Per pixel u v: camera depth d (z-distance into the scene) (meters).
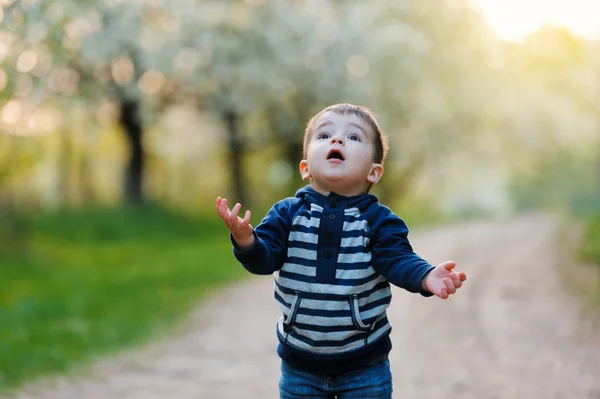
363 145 3.26
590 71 38.59
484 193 47.47
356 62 27.27
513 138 35.72
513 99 34.88
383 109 28.95
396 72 27.62
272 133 30.33
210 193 37.31
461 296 12.08
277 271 3.23
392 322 9.80
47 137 25.77
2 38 12.26
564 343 8.40
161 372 7.09
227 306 11.16
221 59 24.58
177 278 14.12
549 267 15.84
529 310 10.66
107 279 13.91
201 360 7.61
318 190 3.30
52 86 20.55
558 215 40.72
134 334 8.92
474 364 7.38
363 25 27.02
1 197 16.95
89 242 20.16
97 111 25.58
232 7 24.91
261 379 6.82
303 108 28.61
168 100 26.80
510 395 6.20
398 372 7.04
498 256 18.41
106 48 20.97
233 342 8.53
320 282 3.12
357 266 3.12
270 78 25.09
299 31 25.61
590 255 16.72
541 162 41.25
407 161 33.72
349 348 3.16
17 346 7.98
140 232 22.33
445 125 32.56
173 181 37.00
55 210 22.22
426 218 34.59
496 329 9.28
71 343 8.30
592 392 6.27
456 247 20.84
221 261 16.94
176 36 23.59
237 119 29.45
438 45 30.73
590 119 38.62
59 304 10.91
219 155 34.66
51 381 6.67
